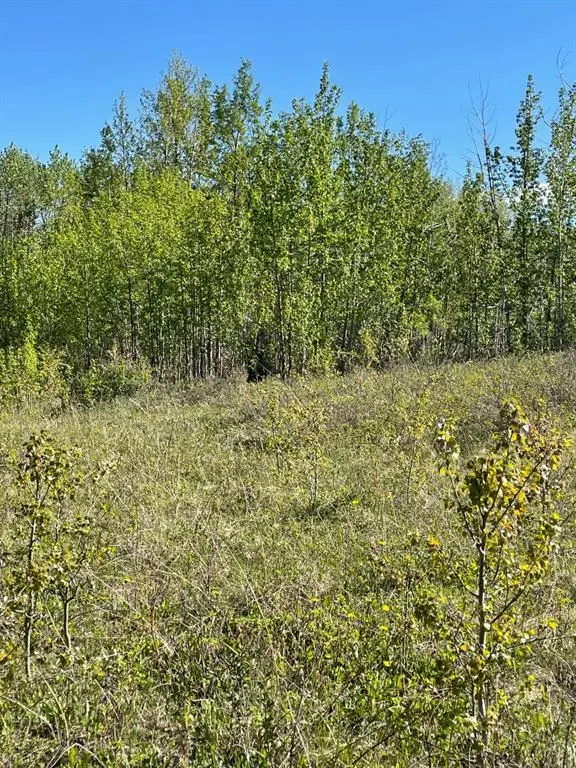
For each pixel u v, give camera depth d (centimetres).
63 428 1157
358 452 883
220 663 399
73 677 379
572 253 2505
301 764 296
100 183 3766
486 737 302
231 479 784
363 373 1590
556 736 317
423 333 2684
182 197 2638
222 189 2470
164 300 2508
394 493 703
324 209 2033
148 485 749
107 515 632
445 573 357
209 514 647
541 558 314
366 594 489
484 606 311
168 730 342
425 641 398
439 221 3023
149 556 542
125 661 392
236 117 2584
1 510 632
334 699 355
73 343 3025
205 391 1753
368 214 2367
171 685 383
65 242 2928
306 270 2183
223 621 442
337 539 601
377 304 2567
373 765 305
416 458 765
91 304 2783
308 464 798
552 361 1317
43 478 427
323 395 1293
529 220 2516
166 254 2447
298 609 451
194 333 2586
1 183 4397
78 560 427
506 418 314
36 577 384
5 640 394
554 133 2384
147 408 1430
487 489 298
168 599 480
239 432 1050
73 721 350
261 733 329
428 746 308
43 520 414
